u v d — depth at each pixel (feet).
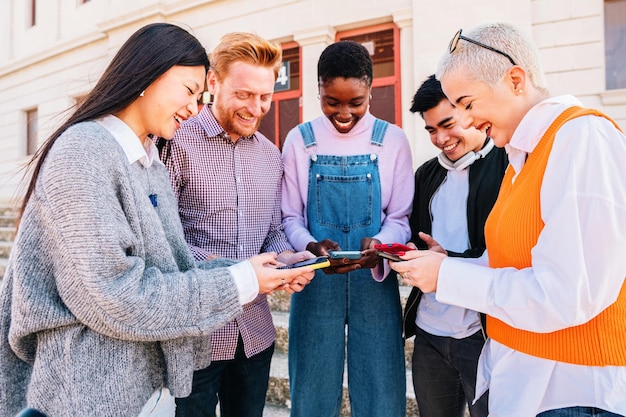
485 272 2.99
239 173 4.69
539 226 2.83
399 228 4.95
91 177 2.43
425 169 5.40
